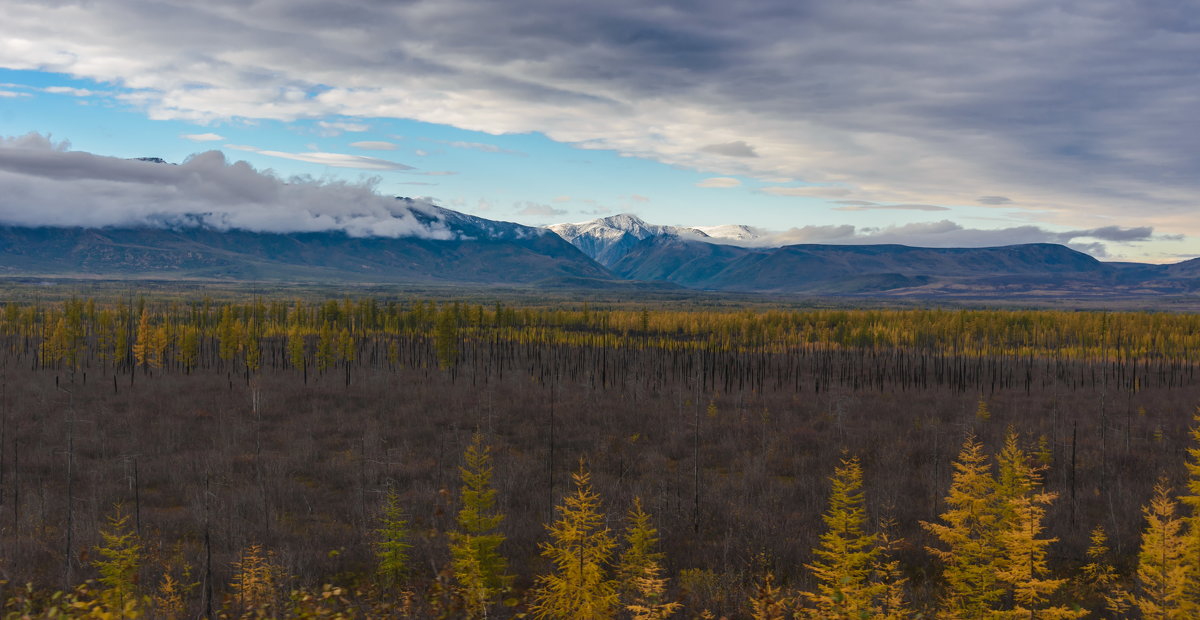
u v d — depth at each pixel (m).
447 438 57.12
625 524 34.56
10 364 101.44
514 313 169.00
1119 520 36.28
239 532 32.59
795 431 60.81
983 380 107.00
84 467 45.47
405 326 143.62
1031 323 165.88
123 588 22.06
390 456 50.03
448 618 18.45
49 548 29.70
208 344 128.88
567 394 81.69
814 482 44.03
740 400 78.88
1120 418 70.25
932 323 163.00
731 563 30.31
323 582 26.75
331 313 141.62
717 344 142.62
